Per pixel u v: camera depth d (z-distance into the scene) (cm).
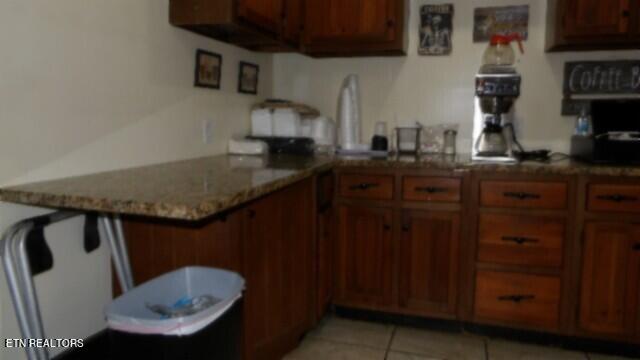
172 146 211
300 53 292
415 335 235
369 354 216
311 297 223
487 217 224
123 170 180
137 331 121
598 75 258
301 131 274
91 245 168
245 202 154
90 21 164
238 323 143
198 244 162
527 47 266
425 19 282
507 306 226
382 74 293
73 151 160
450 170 226
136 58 186
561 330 221
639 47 246
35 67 145
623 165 212
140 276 171
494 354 218
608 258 212
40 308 151
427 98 286
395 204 236
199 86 228
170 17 203
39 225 135
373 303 245
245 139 265
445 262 232
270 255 184
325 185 233
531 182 217
